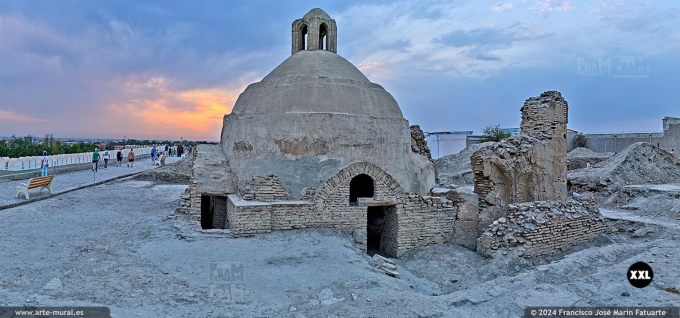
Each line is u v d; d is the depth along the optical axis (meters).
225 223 15.02
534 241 11.80
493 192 14.58
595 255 10.52
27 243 11.05
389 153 14.53
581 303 7.28
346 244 11.61
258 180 13.05
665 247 10.66
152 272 8.96
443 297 8.12
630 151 26.19
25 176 25.06
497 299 7.77
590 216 13.42
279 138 13.71
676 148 37.97
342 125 13.79
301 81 14.66
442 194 15.26
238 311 7.21
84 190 21.80
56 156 31.94
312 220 12.62
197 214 14.10
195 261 9.81
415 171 15.38
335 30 17.27
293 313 7.17
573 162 33.12
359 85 15.11
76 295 7.47
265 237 11.80
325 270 9.35
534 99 15.86
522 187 14.79
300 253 10.51
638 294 7.57
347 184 12.98
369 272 9.52
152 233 12.22
